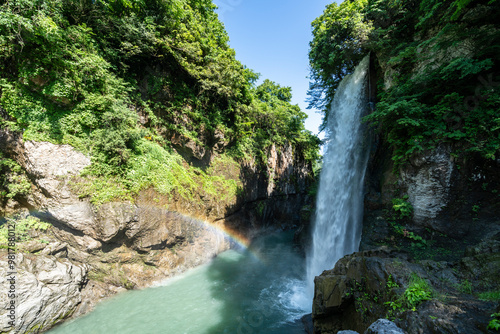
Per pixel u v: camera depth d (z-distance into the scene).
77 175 10.22
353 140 15.20
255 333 9.13
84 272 10.34
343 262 8.82
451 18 8.28
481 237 7.56
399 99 9.54
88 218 10.35
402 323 4.57
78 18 11.26
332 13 18.39
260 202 26.14
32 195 9.99
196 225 15.75
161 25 14.38
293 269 16.52
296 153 35.59
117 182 11.38
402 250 8.78
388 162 12.25
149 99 15.19
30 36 8.92
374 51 14.64
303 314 10.55
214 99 20.09
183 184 15.06
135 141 12.79
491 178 7.58
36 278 8.52
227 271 15.46
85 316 9.55
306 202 36.25
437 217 8.66
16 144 9.45
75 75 10.39
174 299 11.46
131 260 12.02
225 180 20.56
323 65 18.56
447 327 3.90
